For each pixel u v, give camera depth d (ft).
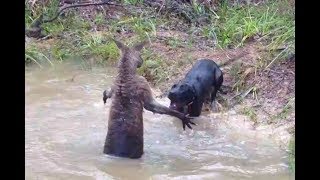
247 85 24.00
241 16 29.76
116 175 17.88
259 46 26.61
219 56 26.43
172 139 20.66
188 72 23.39
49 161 18.51
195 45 28.14
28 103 22.91
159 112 18.86
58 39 29.58
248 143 20.44
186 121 18.93
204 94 22.58
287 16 28.60
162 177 17.76
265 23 27.94
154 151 19.62
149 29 29.91
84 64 27.45
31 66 26.91
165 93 24.25
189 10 31.63
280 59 24.84
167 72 25.53
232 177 17.89
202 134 21.12
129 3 32.27
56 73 26.32
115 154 18.88
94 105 23.03
